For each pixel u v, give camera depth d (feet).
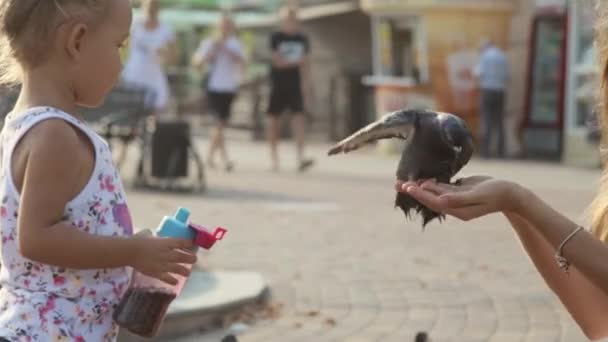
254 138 86.17
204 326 21.91
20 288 9.89
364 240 33.09
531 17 67.72
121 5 9.96
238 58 57.00
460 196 9.32
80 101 10.07
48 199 9.48
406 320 22.82
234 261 28.96
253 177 52.80
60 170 9.55
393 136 9.61
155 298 10.14
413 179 9.51
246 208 40.27
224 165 57.16
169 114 97.55
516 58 69.05
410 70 70.23
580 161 63.26
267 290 25.08
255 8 94.38
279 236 33.60
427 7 67.72
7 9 9.78
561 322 22.54
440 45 68.39
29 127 9.59
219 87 56.59
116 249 9.61
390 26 70.85
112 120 45.37
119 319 10.10
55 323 9.77
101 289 9.98
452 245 32.27
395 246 32.04
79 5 9.71
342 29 84.89
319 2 87.15
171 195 43.88
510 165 62.28
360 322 22.61
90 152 9.82
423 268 28.53
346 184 49.85
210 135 88.12
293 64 56.29
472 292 25.53
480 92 67.15
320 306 23.95
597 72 10.65
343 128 83.76
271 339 21.15
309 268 28.32
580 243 9.67
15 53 9.89
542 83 67.05
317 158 66.90
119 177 10.21
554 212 9.73
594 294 10.83
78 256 9.53
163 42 49.60
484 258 30.07
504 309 23.79
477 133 69.15
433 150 9.39
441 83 68.74
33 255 9.53
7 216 9.75
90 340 9.95
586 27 63.21
